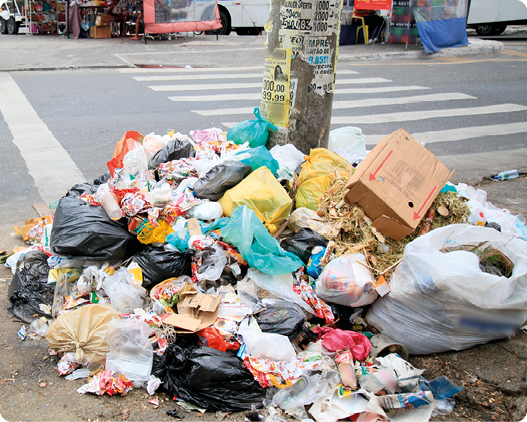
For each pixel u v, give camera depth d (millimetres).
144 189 3578
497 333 2863
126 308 2965
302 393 2543
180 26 14734
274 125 4266
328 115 4258
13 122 7137
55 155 5961
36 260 3463
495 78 11000
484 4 16641
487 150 6672
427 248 2828
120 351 2678
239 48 14195
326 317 3012
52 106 8031
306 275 3229
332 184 3656
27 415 2379
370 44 15484
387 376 2535
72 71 10984
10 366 2721
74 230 3168
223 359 2564
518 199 5121
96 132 6812
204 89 9484
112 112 7781
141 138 4543
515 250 2969
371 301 3006
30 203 4773
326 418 2424
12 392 2529
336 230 3314
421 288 2750
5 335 2980
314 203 3709
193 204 3422
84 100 8453
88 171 5535
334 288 2949
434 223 3344
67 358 2699
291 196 3877
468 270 2658
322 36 4000
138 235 3246
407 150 3451
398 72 11633
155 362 2680
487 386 2641
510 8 16547
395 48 14672
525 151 6641
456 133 7336
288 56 4035
